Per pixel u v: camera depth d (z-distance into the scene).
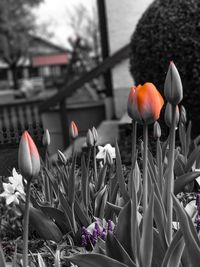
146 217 1.71
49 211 2.59
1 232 2.95
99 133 6.25
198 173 2.62
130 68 5.27
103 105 8.11
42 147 3.21
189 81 4.59
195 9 4.62
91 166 3.52
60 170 2.83
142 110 1.63
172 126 1.76
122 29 7.66
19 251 2.60
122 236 1.87
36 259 2.37
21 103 12.79
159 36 4.71
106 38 7.95
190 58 4.55
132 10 7.58
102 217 2.60
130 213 1.83
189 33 4.57
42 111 7.21
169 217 1.85
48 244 2.57
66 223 2.63
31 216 2.55
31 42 35.50
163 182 2.20
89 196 2.77
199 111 4.65
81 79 7.23
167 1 4.83
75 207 2.55
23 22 33.62
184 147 3.43
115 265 1.70
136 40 4.96
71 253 2.37
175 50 4.61
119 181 2.27
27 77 40.69
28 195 1.56
